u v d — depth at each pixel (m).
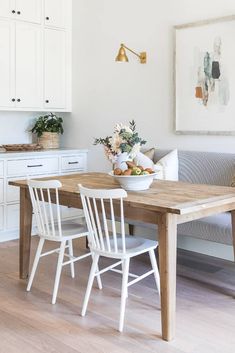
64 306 2.82
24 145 4.82
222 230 3.06
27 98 4.72
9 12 4.46
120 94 4.61
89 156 5.06
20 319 2.63
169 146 4.21
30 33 4.67
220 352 2.24
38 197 3.13
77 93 5.09
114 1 4.54
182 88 4.02
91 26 4.82
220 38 3.72
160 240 2.40
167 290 2.36
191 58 3.93
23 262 3.32
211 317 2.66
